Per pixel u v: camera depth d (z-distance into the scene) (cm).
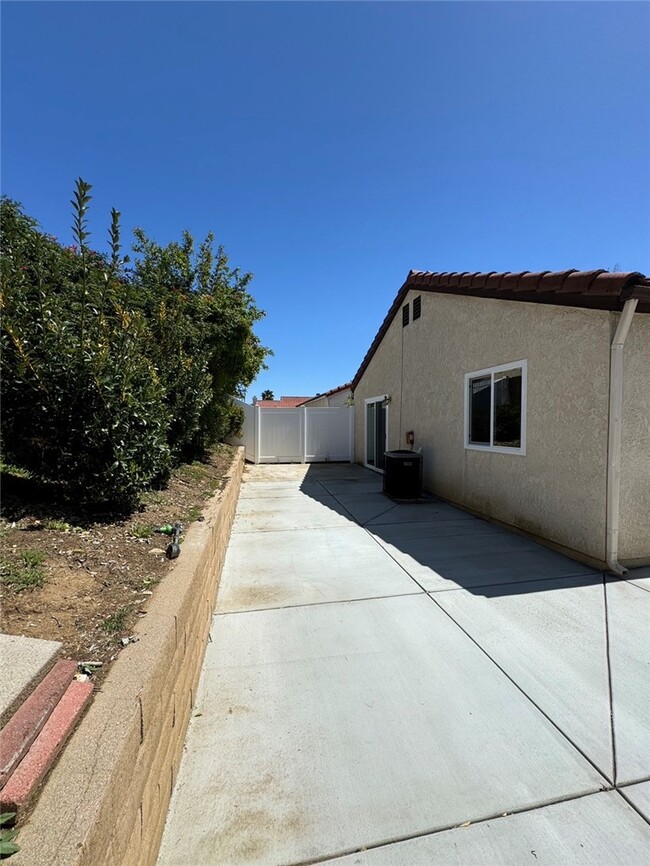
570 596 420
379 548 575
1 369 351
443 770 217
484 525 683
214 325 1035
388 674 298
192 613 277
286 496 949
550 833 184
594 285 466
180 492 603
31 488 425
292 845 178
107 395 373
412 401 1016
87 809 114
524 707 263
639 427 487
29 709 143
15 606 226
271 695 276
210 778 212
